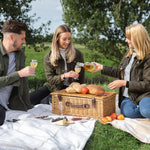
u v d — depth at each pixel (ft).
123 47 31.35
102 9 30.73
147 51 10.84
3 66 11.27
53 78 13.52
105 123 10.48
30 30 28.19
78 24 30.99
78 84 12.29
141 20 28.86
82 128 9.68
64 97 11.82
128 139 9.61
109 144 9.11
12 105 12.48
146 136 9.55
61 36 13.26
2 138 8.16
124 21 28.25
